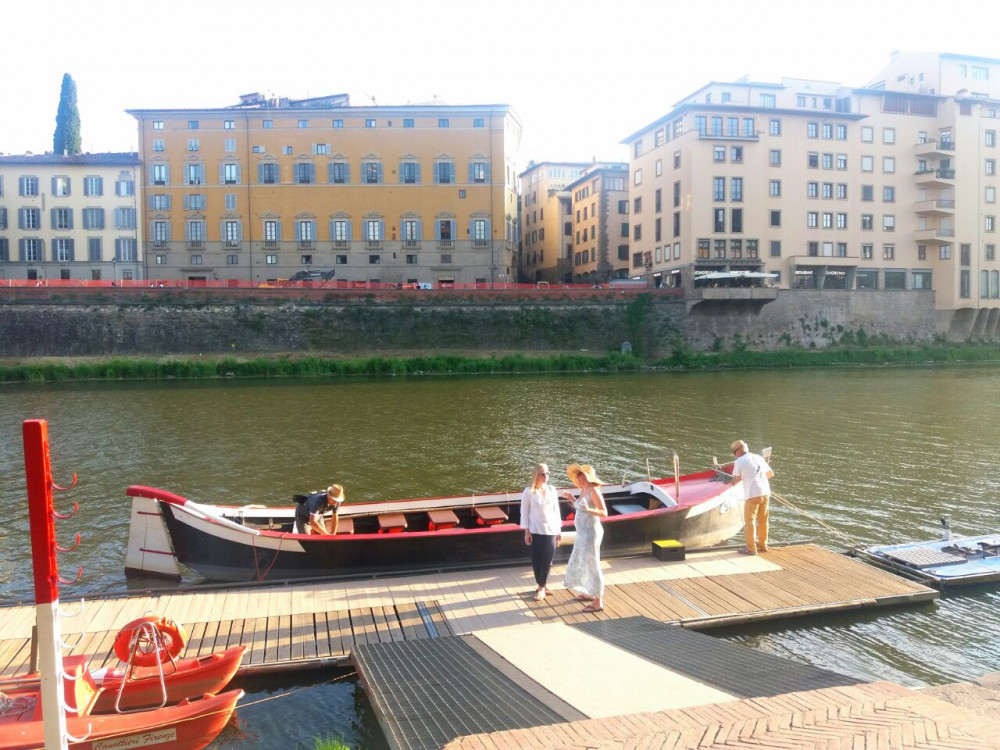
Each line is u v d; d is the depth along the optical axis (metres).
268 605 11.71
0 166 71.44
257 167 72.81
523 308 65.81
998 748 5.35
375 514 14.85
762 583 12.70
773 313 69.94
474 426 33.28
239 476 23.61
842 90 73.25
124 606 11.62
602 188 86.06
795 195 70.94
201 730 7.93
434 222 73.75
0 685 7.73
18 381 53.34
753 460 14.30
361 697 9.50
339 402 41.66
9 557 15.94
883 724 5.93
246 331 61.22
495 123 73.44
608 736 6.14
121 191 72.31
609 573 13.24
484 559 13.62
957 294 74.75
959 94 75.44
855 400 41.62
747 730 5.96
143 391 47.31
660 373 60.19
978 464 24.58
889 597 12.09
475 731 7.01
